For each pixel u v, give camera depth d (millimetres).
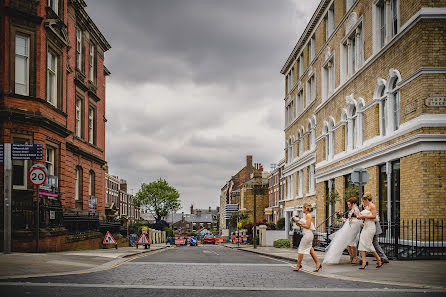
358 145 20422
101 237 23234
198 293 7586
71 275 9812
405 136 15328
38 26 18422
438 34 14320
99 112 31359
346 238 12492
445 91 14117
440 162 13969
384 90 17922
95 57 30422
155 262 14289
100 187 30516
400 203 15734
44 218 17031
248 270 11617
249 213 66000
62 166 20453
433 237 13398
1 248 15656
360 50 20844
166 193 90062
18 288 7707
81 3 25672
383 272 10562
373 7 18844
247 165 89875
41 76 18438
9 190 14680
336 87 24500
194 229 174500
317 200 27922
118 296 7145
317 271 10930
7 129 17203
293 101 37875
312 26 30547
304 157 31484
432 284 8609
